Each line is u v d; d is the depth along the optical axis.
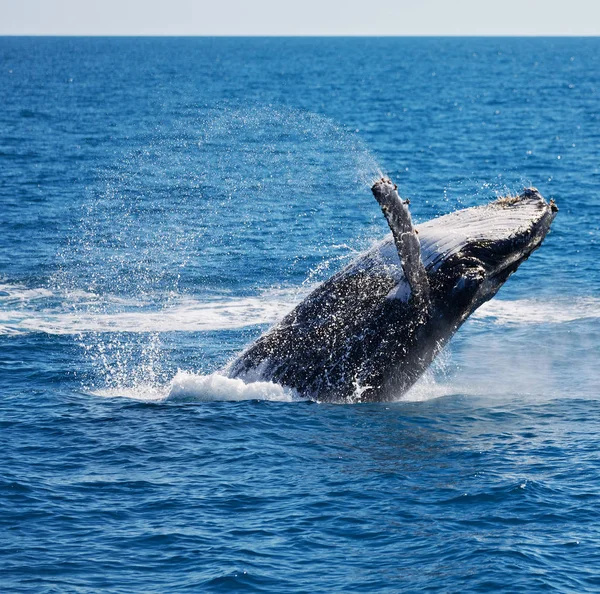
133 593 47.59
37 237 159.12
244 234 162.25
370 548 52.16
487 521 55.03
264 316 112.75
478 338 101.94
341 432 69.50
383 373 75.81
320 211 183.62
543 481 60.16
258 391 77.81
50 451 65.81
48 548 51.97
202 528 54.34
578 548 51.84
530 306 116.94
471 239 70.81
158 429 70.19
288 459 64.38
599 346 97.88
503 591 47.66
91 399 78.19
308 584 48.59
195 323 109.00
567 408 75.88
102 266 138.38
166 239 158.12
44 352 94.50
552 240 157.12
